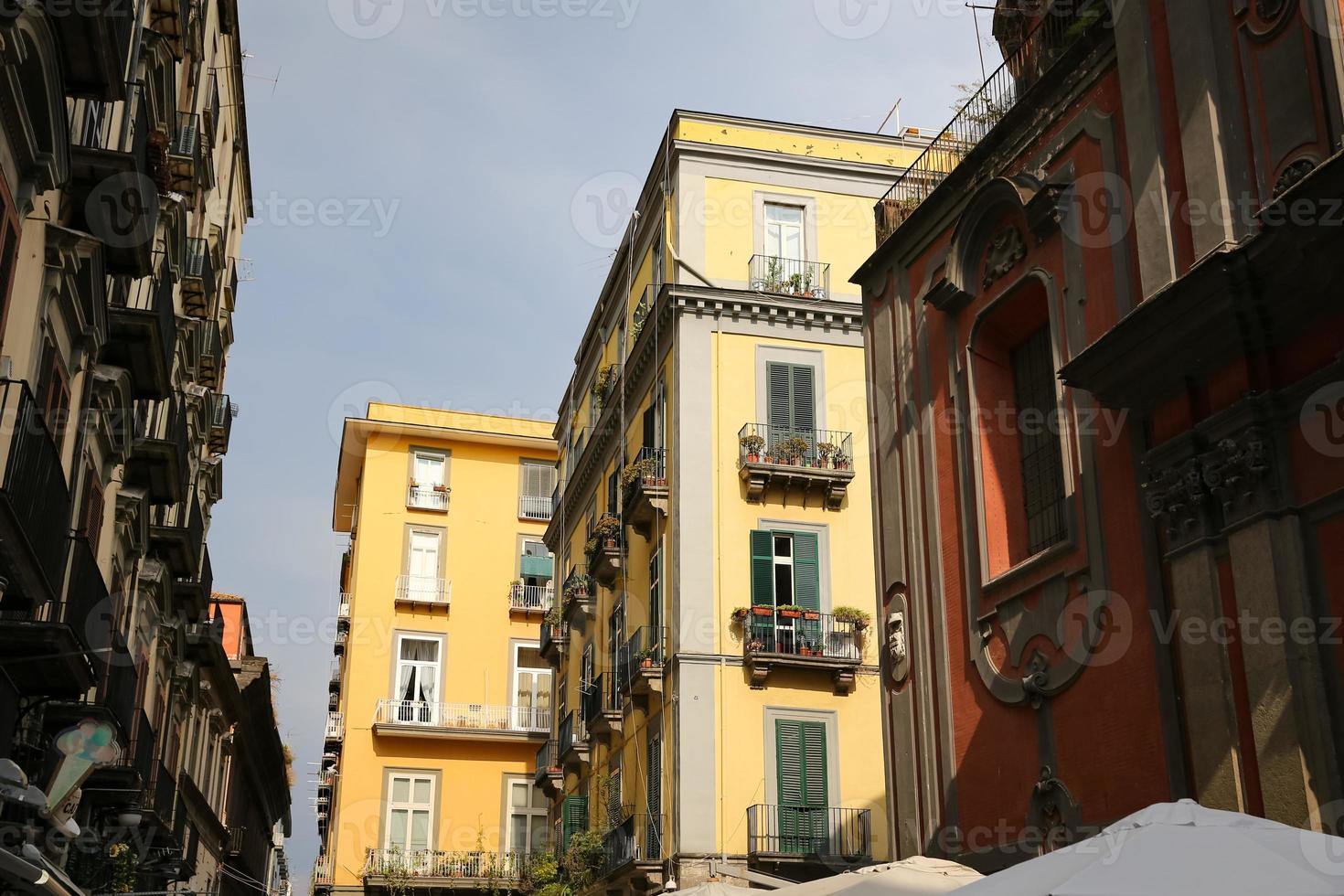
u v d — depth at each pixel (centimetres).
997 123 1563
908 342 1750
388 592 4494
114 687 1683
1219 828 778
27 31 1080
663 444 2714
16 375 1220
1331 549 1017
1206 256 1078
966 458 1570
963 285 1592
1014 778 1404
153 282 1764
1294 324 1065
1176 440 1154
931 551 1630
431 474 4694
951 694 1548
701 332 2666
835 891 1318
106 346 1695
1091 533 1316
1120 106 1352
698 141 2791
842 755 2448
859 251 2792
